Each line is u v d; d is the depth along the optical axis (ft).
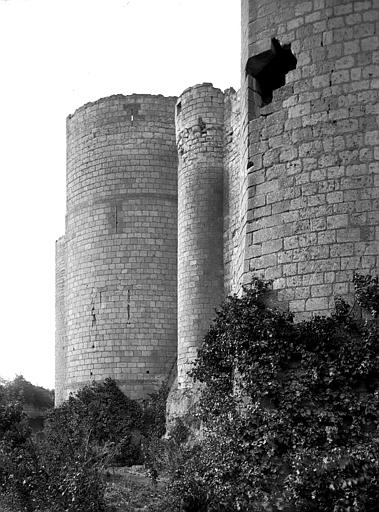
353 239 36.76
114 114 98.94
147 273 94.68
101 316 94.73
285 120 39.93
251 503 35.01
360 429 33.86
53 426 81.97
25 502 50.11
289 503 33.88
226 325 40.32
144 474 65.10
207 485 37.88
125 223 95.81
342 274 36.68
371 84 37.68
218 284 81.82
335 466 32.63
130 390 91.56
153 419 86.02
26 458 53.83
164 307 94.32
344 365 35.04
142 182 96.63
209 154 84.84
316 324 36.24
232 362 39.63
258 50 41.93
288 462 34.53
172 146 98.32
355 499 31.78
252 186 40.88
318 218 37.86
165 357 93.15
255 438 36.06
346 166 37.55
